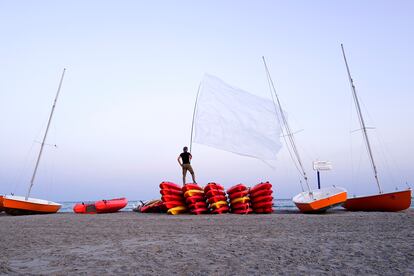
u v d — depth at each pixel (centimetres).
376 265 448
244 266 461
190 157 1623
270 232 819
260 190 1574
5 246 658
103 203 1858
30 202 1683
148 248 619
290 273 419
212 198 1548
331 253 538
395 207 1550
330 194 1619
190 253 562
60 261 513
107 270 453
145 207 1761
